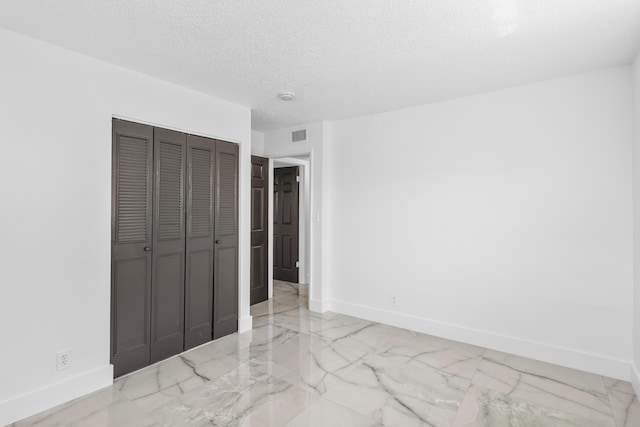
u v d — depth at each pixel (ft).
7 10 5.82
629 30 6.43
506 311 9.64
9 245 6.51
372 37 6.76
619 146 8.13
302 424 6.44
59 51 7.12
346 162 12.95
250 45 7.10
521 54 7.48
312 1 5.56
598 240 8.39
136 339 8.55
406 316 11.54
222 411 6.85
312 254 13.60
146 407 6.98
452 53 7.43
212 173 10.41
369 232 12.41
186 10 5.84
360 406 7.04
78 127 7.40
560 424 6.44
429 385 7.86
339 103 10.95
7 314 6.48
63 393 7.13
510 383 7.95
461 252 10.41
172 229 9.35
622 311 8.11
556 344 8.92
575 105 8.63
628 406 6.99
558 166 8.87
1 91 6.40
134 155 8.48
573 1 5.54
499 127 9.71
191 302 9.86
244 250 11.35
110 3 5.63
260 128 14.34
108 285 7.89
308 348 9.95
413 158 11.33
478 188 10.09
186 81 9.05
